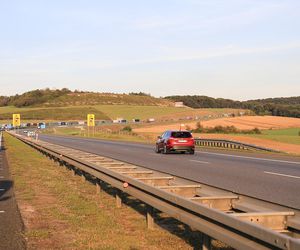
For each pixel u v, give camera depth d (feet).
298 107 532.73
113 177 37.50
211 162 86.07
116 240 26.58
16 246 25.71
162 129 329.52
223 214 19.21
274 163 83.76
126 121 445.37
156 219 32.53
